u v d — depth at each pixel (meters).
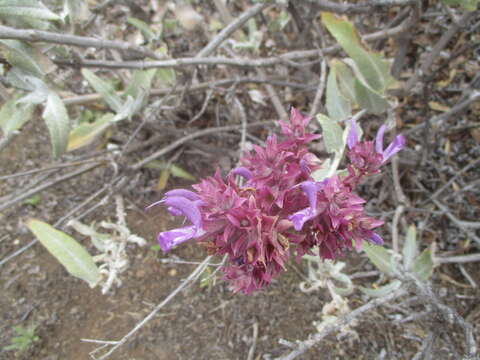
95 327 0.27
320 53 0.27
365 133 0.31
